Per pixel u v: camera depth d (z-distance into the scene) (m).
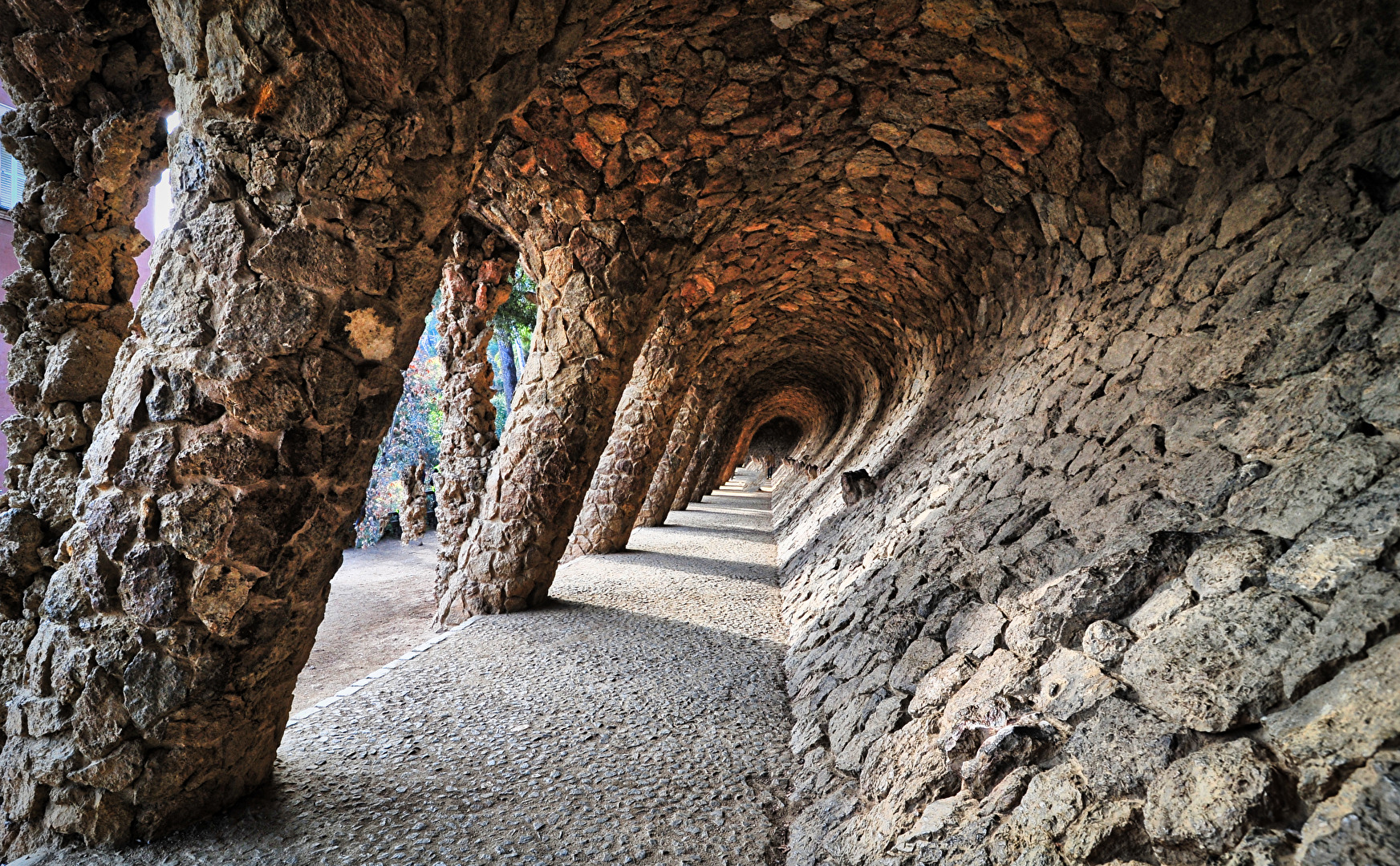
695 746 3.58
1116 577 2.26
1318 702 1.47
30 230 2.70
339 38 2.12
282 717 2.97
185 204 2.37
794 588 7.43
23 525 2.67
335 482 2.70
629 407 9.84
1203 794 1.51
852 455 12.55
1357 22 2.65
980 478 4.49
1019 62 3.81
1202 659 1.76
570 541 10.06
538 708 4.04
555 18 2.66
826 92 4.42
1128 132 3.85
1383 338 2.08
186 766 2.61
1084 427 3.56
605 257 5.95
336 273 2.40
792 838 2.71
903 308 9.04
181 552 2.46
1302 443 2.10
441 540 7.24
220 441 2.41
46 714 2.57
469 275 6.96
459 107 2.47
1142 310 3.79
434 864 2.52
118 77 2.59
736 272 8.44
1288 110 3.02
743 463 48.25
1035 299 5.64
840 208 6.59
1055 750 1.99
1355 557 1.63
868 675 3.46
